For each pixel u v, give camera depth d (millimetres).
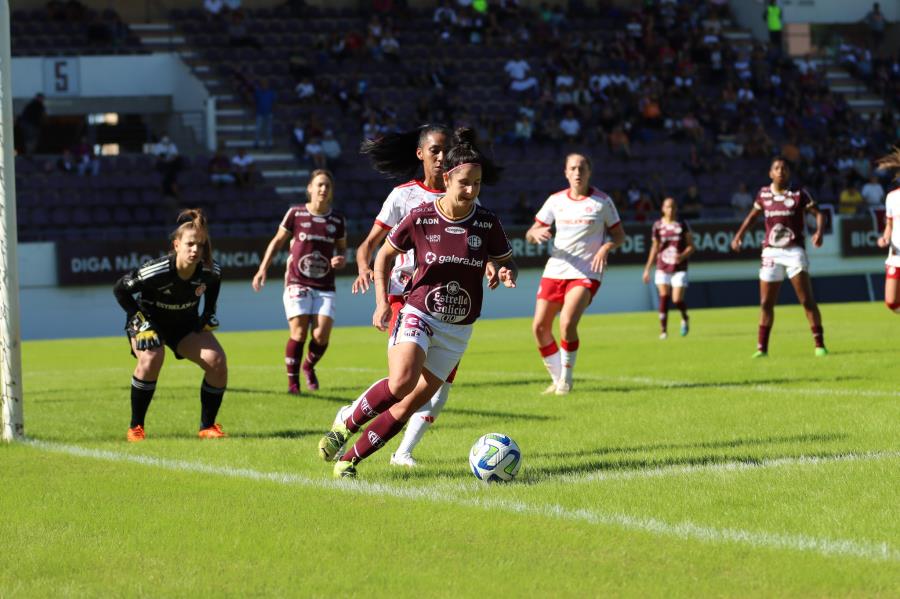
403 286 9070
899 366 14773
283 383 15398
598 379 14516
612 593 4930
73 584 5207
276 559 5594
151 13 44438
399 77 43469
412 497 6996
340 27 45250
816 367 14969
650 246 37656
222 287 34625
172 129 41062
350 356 20781
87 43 41469
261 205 37344
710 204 40625
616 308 37406
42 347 27406
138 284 9875
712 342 20922
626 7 50125
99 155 38125
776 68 47375
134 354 10141
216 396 10234
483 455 7504
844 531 5941
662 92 44594
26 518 6621
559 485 7301
